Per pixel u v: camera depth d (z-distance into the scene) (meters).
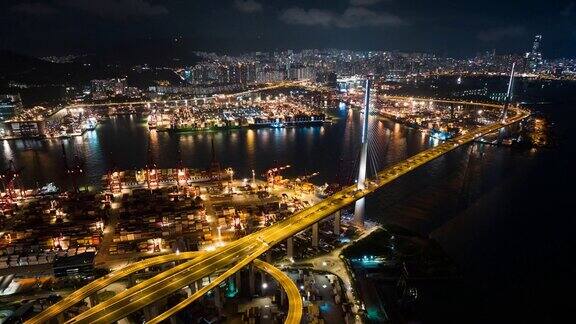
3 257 155.12
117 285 137.00
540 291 147.00
